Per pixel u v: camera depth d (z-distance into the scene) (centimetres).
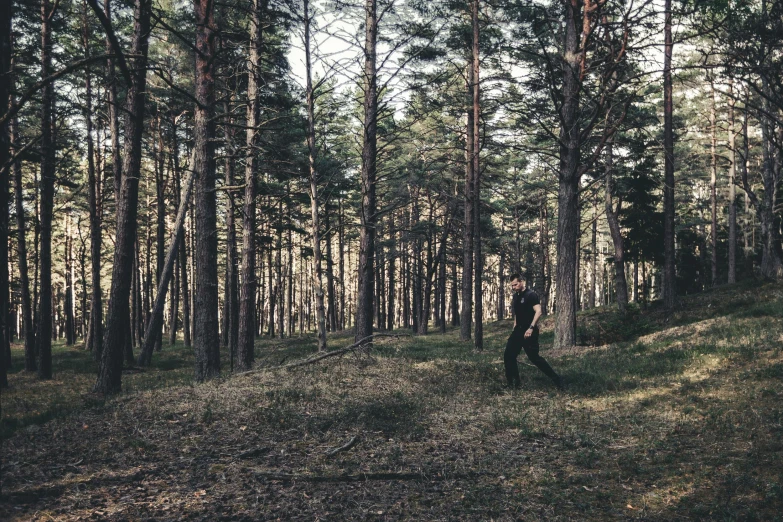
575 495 453
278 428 626
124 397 808
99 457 530
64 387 1516
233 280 2116
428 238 3447
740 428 586
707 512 407
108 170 2775
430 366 1077
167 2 1972
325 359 1092
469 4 1927
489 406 768
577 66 1450
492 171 3116
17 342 4984
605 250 5459
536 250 4206
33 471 487
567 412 723
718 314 1833
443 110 2208
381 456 543
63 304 5638
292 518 399
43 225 1780
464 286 2380
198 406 709
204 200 1108
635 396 785
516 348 906
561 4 1603
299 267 5272
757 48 1336
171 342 3484
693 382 818
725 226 4228
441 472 503
